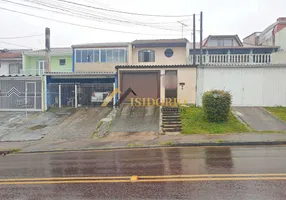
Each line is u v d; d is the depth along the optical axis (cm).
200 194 533
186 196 525
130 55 2886
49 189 597
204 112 1617
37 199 539
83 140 1381
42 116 1939
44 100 2111
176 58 2927
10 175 736
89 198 534
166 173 695
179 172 701
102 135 1473
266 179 614
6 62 3388
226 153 954
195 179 631
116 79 2155
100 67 2898
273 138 1202
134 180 639
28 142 1388
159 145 1175
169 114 1797
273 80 1988
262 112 1825
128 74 2141
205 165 771
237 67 2016
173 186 586
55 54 3131
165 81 2097
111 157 957
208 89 2044
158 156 940
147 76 2120
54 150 1182
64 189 593
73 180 659
